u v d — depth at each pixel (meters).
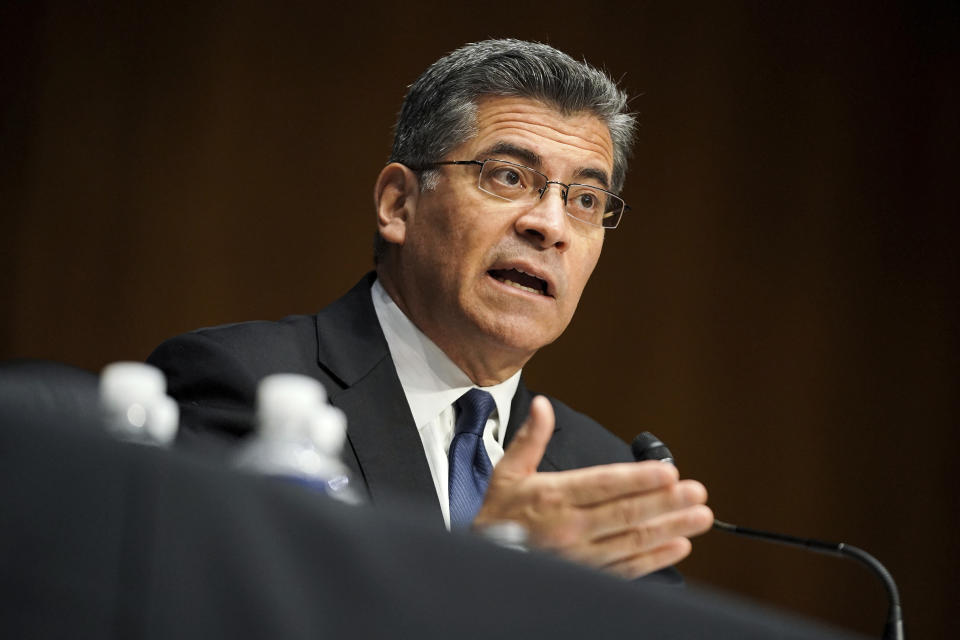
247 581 1.90
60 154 13.62
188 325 13.96
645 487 4.30
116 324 13.72
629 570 4.49
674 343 16.03
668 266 16.11
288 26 14.62
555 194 7.68
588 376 15.65
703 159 16.33
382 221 7.97
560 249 7.66
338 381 7.19
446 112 7.78
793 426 16.31
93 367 13.59
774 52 16.69
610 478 4.30
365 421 7.00
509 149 7.66
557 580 2.21
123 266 13.80
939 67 17.03
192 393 6.81
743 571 15.81
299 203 14.53
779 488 16.16
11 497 1.83
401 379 7.58
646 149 16.09
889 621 5.76
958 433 16.67
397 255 7.91
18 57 13.50
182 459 1.94
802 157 16.67
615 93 8.12
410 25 15.08
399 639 2.01
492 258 7.53
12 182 13.44
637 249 16.03
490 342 7.55
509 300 7.51
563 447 8.26
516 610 2.13
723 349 16.20
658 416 15.86
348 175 14.75
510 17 15.46
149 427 2.96
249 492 1.96
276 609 1.91
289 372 7.05
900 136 16.95
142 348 13.77
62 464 1.87
